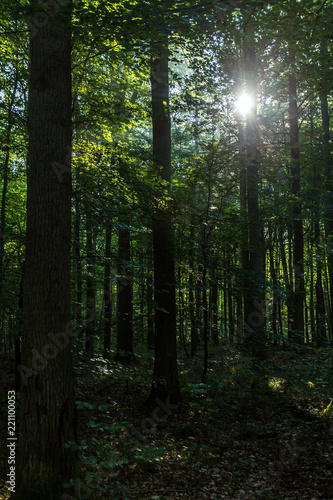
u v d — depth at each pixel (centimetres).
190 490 523
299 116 1841
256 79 1223
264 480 553
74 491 434
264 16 614
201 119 1135
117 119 936
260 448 661
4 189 1118
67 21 446
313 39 689
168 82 963
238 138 1181
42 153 468
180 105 1008
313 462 586
